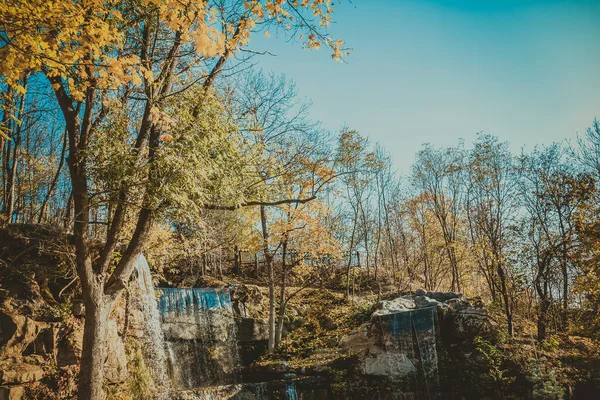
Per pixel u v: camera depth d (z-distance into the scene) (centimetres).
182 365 1619
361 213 2764
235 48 681
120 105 885
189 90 897
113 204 838
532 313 2116
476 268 2831
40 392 933
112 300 844
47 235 1138
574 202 1894
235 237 1962
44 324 1005
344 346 1753
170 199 804
